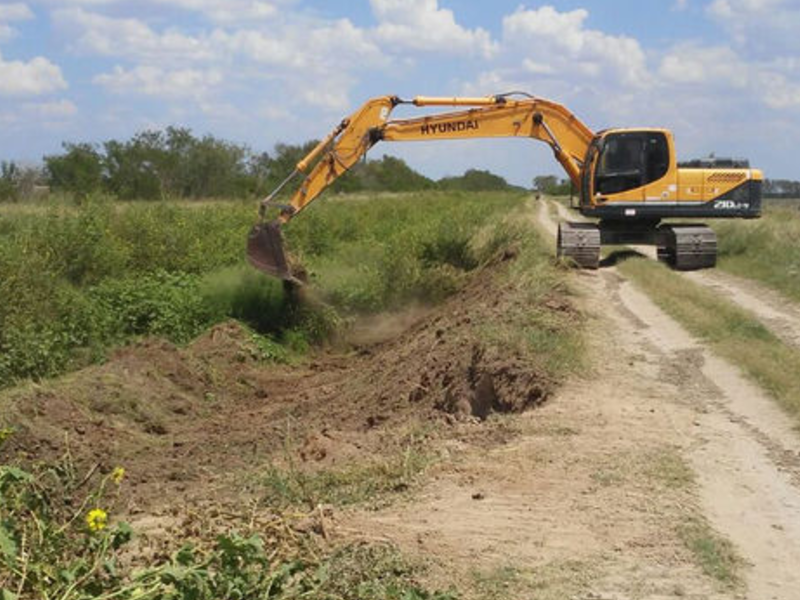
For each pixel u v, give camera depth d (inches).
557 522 299.1
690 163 934.4
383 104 842.8
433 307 856.3
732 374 483.5
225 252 889.5
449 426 419.2
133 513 357.1
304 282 813.2
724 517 305.0
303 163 821.9
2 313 612.4
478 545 281.6
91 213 845.8
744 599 249.6
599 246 842.8
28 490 253.8
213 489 382.0
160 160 2069.4
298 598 217.2
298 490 349.4
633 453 361.7
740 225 1045.8
